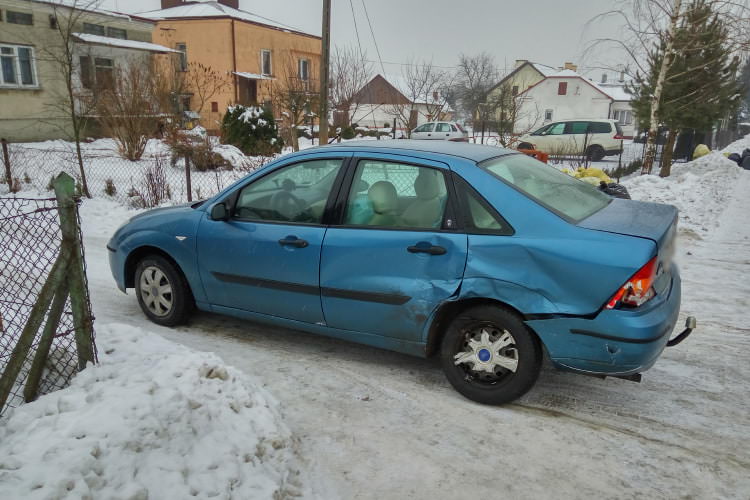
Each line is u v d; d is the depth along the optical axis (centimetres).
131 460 239
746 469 296
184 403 277
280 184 410
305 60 3744
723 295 575
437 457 303
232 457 262
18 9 1920
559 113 4878
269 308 418
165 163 1509
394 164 372
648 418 345
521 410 352
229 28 3083
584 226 322
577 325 312
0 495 208
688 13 1285
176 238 447
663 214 359
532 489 279
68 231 300
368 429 328
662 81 1343
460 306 355
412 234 354
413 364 414
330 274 380
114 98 1552
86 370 306
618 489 280
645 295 302
